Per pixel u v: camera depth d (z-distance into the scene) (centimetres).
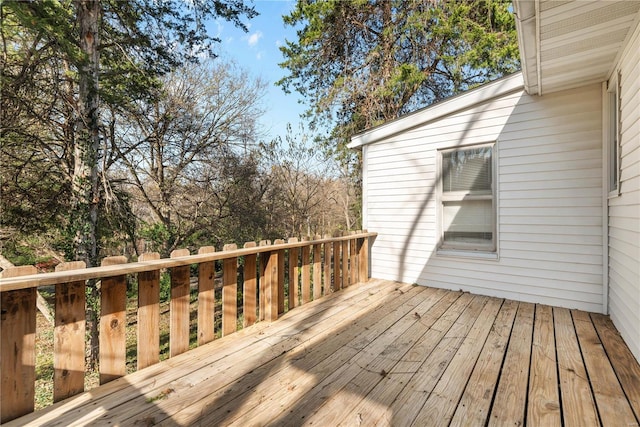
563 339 252
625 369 202
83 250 441
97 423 145
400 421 150
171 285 217
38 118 434
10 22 341
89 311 427
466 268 401
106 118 620
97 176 474
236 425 146
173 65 578
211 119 893
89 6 434
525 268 360
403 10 745
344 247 424
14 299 144
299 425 147
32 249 533
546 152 348
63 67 445
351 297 379
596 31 231
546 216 348
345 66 797
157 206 841
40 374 407
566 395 173
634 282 224
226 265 259
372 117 766
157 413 154
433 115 422
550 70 294
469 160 401
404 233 457
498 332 267
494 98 378
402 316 309
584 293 327
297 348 234
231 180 853
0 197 459
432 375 195
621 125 262
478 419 152
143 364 200
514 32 662
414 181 446
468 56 679
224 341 247
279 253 320
